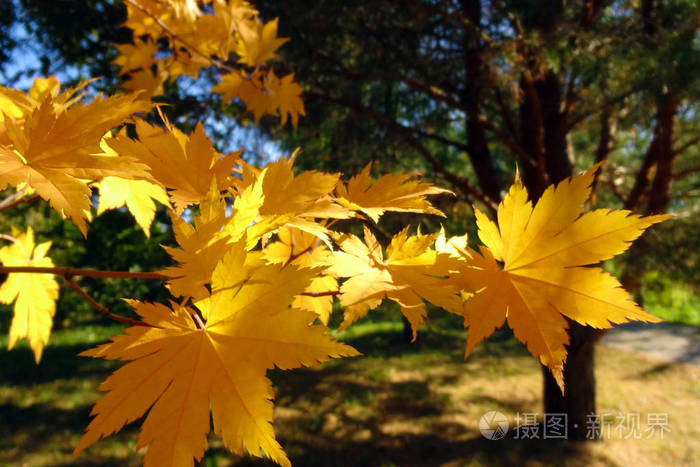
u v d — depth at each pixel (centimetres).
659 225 582
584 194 65
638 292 601
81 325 1325
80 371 996
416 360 1127
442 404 870
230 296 51
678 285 608
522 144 671
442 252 67
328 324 80
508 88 538
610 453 674
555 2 487
